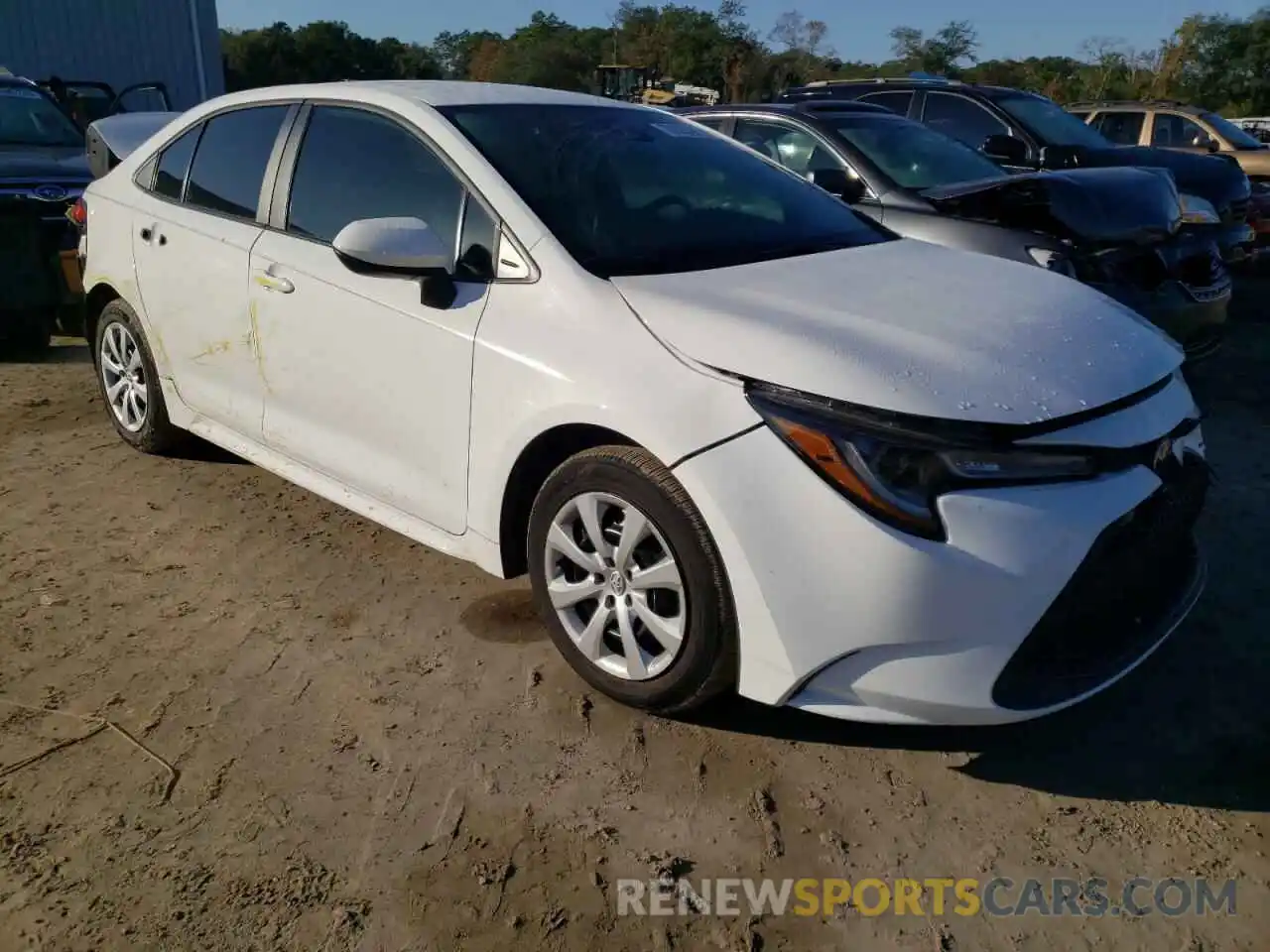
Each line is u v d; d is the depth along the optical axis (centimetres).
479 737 286
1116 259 521
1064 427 247
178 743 281
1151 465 263
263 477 468
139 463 483
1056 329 280
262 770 271
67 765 271
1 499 439
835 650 247
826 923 228
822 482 241
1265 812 262
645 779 270
